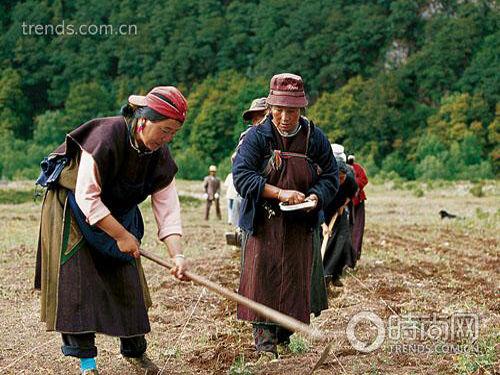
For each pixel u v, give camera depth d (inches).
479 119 4298.7
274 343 272.1
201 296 396.5
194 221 1003.9
